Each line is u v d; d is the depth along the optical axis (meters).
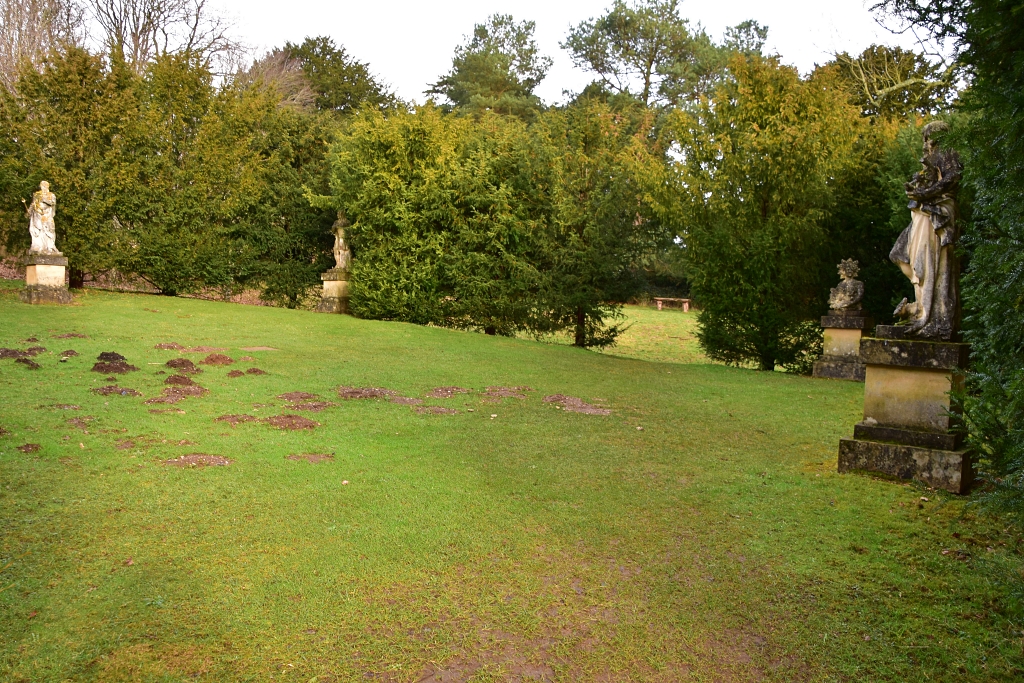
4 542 4.32
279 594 3.92
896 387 6.36
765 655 3.56
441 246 17.05
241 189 18.59
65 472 5.51
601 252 16.30
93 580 3.95
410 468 6.24
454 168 16.75
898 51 21.52
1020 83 3.80
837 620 3.88
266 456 6.30
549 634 3.69
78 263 16.47
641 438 7.60
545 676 3.33
